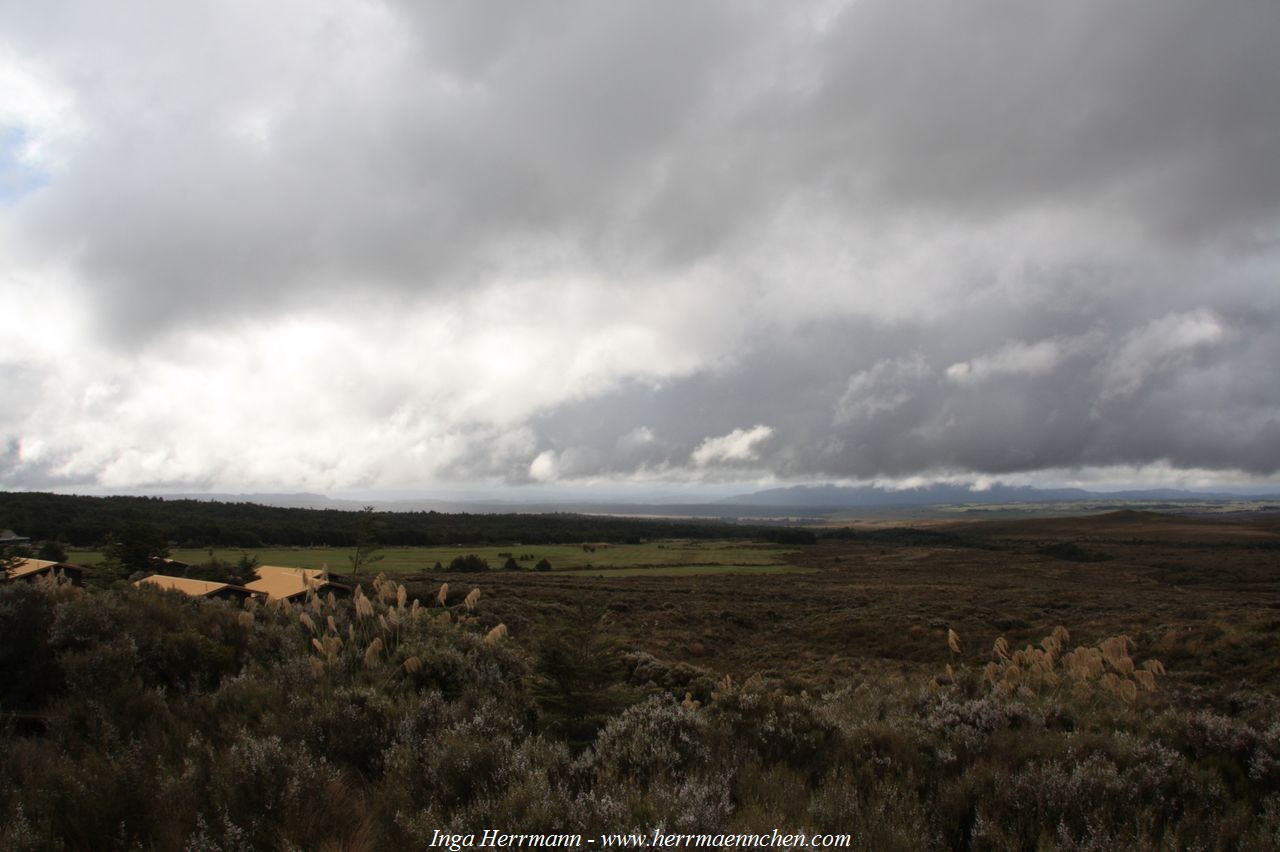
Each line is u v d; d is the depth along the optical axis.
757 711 7.35
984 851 4.58
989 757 6.23
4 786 4.82
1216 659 20.34
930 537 166.62
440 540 107.56
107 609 9.25
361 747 6.22
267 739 5.35
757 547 130.88
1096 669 10.42
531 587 53.78
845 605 48.81
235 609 13.19
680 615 44.12
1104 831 4.53
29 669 7.81
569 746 7.37
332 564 57.28
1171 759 5.95
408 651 10.44
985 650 30.19
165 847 4.18
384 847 4.32
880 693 11.23
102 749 5.58
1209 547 121.31
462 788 5.22
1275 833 4.83
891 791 5.18
